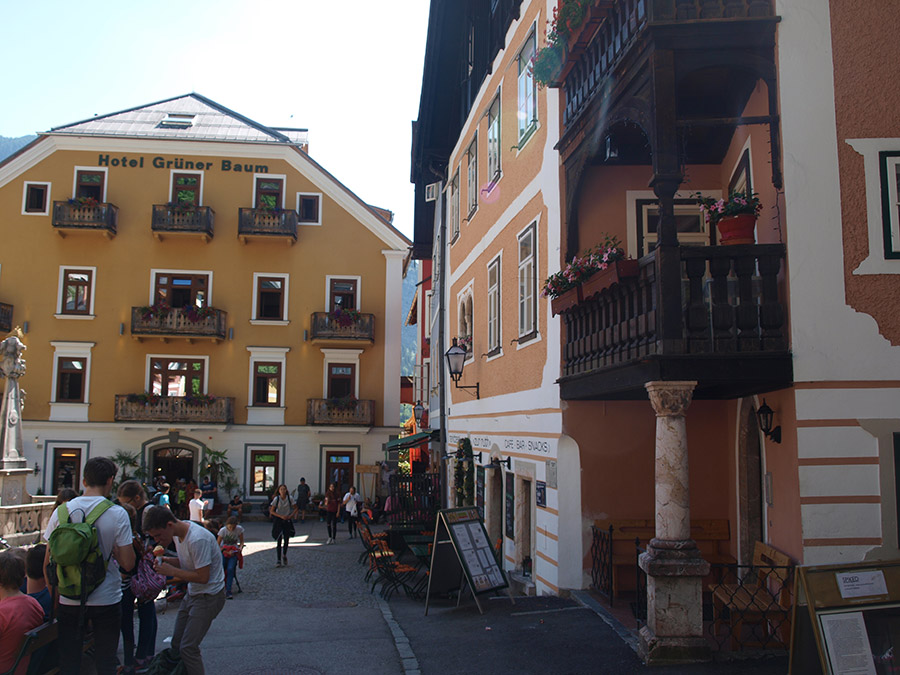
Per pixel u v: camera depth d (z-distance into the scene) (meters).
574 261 8.84
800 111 7.08
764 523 8.07
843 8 7.14
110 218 31.95
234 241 33.19
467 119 18.17
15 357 14.68
